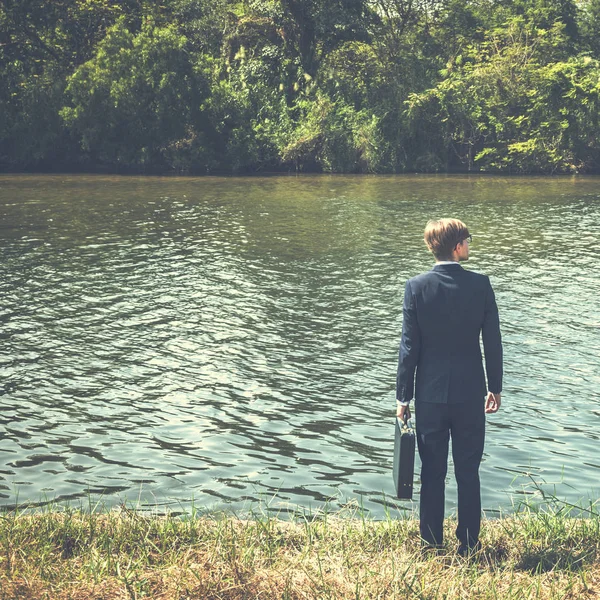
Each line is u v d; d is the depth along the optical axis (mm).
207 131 41594
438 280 4395
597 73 44844
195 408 8320
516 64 45062
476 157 44188
